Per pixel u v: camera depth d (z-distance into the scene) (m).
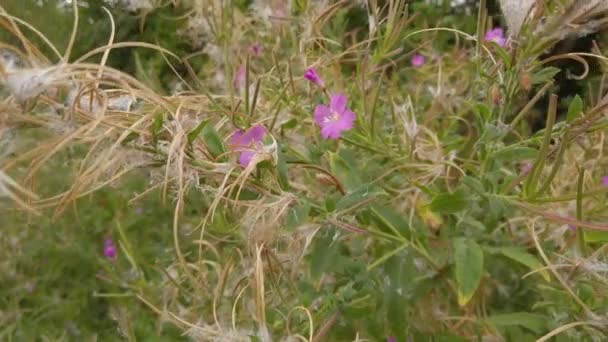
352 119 0.47
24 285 0.74
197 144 0.42
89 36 0.88
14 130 0.37
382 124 0.56
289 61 0.53
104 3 0.85
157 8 0.77
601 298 0.44
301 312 0.47
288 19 0.59
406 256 0.44
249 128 0.43
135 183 0.75
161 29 0.82
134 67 0.84
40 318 0.72
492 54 0.49
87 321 0.73
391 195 0.52
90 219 0.76
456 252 0.42
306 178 0.53
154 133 0.39
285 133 0.51
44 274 0.75
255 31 0.67
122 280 0.70
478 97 0.54
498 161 0.46
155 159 0.40
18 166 0.43
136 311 0.67
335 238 0.44
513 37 0.44
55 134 0.41
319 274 0.44
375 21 0.52
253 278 0.48
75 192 0.39
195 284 0.53
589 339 0.43
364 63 0.51
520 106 0.56
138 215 0.76
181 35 0.78
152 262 0.74
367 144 0.51
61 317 0.73
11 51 0.41
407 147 0.54
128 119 0.40
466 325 0.49
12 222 0.73
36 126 0.38
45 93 0.38
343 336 0.47
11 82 0.36
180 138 0.39
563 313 0.44
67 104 0.38
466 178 0.44
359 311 0.45
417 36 0.77
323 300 0.47
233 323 0.44
